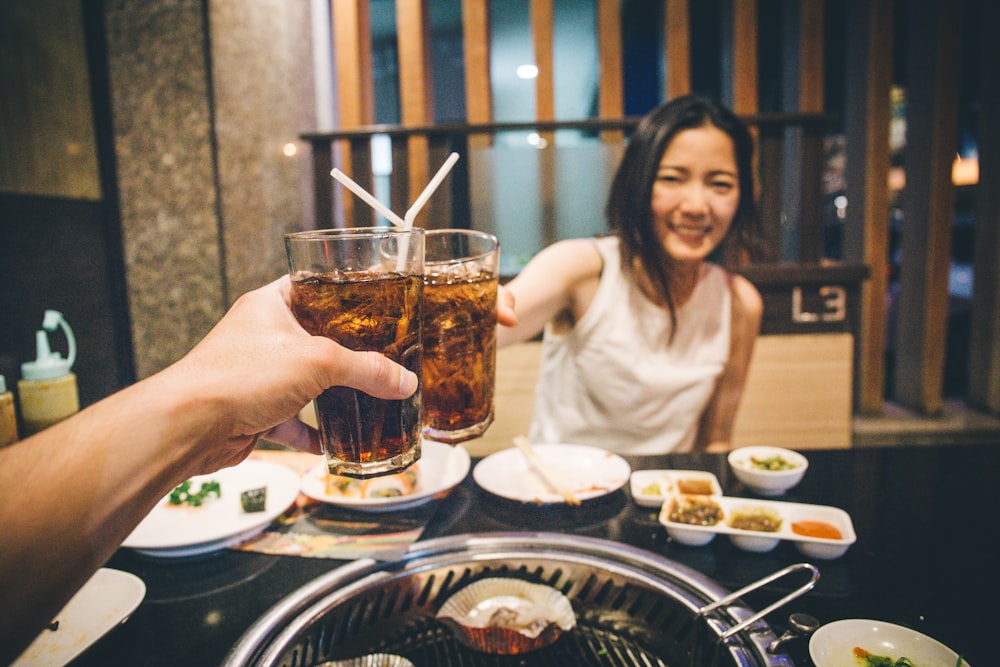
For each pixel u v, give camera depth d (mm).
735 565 930
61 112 2635
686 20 3795
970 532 1021
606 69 3816
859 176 4125
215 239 3055
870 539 1005
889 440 3801
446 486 1142
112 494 500
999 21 3965
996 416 4105
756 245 2070
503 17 5035
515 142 3996
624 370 1870
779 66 4516
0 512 460
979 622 782
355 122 3850
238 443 689
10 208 2328
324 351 586
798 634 714
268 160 3539
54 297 2570
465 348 778
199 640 767
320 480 1177
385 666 753
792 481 1166
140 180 3010
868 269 3062
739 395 2129
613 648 816
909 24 4137
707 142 1704
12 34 2357
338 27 3811
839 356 3143
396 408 640
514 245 3850
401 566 878
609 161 3777
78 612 784
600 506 1141
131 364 3078
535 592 854
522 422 3104
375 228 684
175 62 2949
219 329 629
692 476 1223
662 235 1790
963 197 4445
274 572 916
